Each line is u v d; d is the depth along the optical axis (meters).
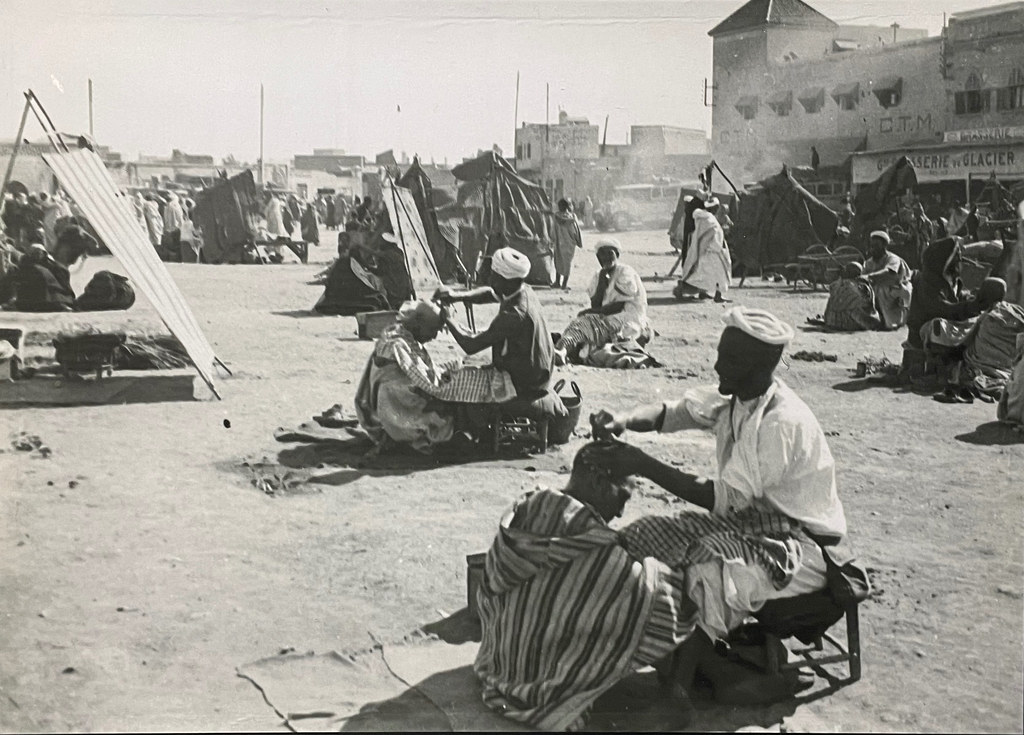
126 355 11.41
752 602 4.25
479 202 19.92
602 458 4.47
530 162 27.38
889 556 6.05
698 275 18.34
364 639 4.89
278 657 4.68
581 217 27.31
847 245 20.36
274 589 5.46
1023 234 12.96
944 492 7.34
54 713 4.17
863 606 5.34
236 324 15.01
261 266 24.86
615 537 4.23
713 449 8.55
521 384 8.05
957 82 22.16
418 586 5.52
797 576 4.30
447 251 19.77
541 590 4.24
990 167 21.22
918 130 22.59
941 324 10.88
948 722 4.19
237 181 25.66
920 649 4.85
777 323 4.30
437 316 8.03
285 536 6.23
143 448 8.16
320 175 29.95
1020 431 9.11
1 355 10.70
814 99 24.56
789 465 4.30
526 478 7.46
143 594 5.36
